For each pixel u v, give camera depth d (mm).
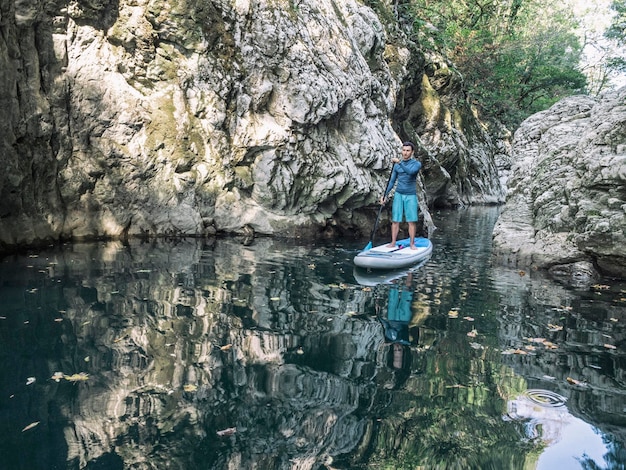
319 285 5230
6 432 2215
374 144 9820
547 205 6910
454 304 4645
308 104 8727
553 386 2887
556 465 2102
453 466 2064
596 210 5941
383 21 14320
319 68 9289
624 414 2574
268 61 8727
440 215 14414
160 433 2250
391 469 2035
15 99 6152
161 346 3309
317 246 7859
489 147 22172
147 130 7691
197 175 8117
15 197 6238
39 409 2424
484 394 2758
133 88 7688
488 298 4898
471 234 10219
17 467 1954
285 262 6395
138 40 7684
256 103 8672
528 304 4691
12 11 6133
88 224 7199
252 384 2787
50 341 3309
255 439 2232
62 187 6918
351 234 9414
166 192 7805
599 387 2887
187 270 5633
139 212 7637
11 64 6133
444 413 2525
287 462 2057
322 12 10156
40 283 4773
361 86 10188
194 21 8055
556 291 5234
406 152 7262
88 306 4105
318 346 3428
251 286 5039
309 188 8867
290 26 8969
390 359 3225
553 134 7703
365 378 2922
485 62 22922
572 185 6430
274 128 8672
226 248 7227
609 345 3598
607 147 6035
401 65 14078
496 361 3242
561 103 8375
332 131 9492
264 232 8484
